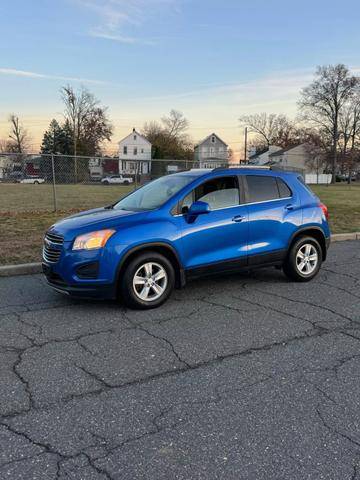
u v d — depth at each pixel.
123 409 3.04
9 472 2.39
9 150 88.44
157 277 5.20
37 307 5.28
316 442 2.67
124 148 85.81
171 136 99.88
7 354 3.95
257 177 6.11
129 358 3.87
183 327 4.63
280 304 5.45
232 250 5.69
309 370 3.66
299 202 6.40
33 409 3.04
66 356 3.91
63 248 4.92
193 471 2.41
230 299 5.64
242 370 3.65
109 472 2.40
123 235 4.91
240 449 2.60
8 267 6.86
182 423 2.87
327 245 6.72
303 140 81.62
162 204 5.34
